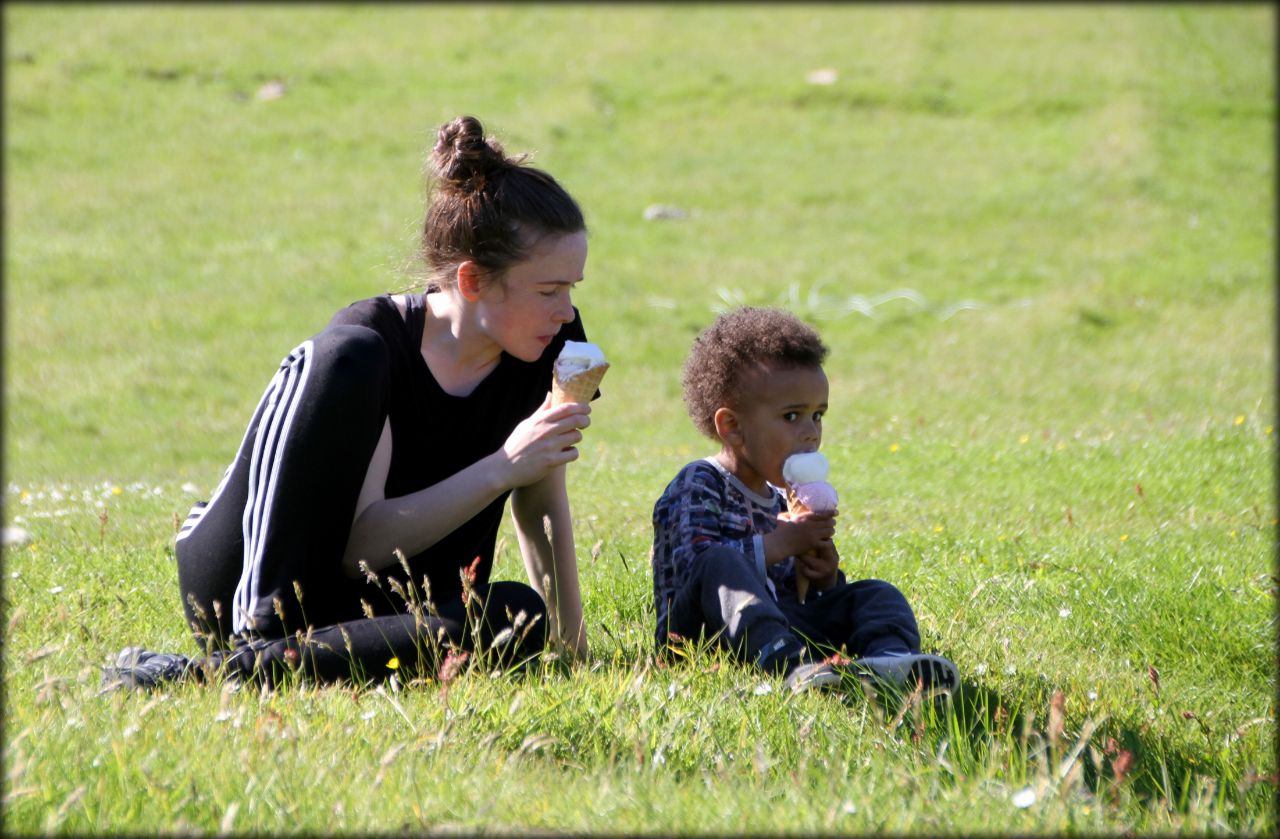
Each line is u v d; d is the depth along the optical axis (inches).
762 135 3774.6
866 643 532.1
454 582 554.6
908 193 3331.7
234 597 508.4
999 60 4301.2
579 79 4160.9
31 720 422.6
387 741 426.0
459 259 511.8
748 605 519.8
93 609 623.2
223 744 409.4
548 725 448.5
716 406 584.7
